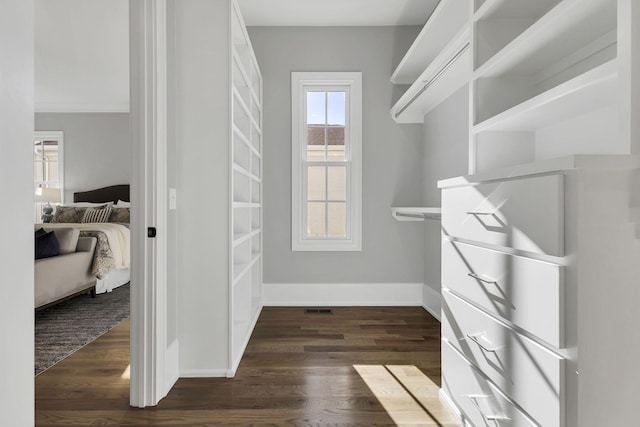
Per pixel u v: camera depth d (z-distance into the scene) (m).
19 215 0.66
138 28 1.85
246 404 1.86
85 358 2.44
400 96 3.71
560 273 1.01
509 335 1.24
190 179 2.19
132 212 1.87
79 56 4.35
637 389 0.97
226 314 2.19
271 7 3.37
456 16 2.44
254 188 3.42
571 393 0.98
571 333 0.98
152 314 1.86
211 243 2.19
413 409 1.81
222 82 2.19
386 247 3.74
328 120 3.80
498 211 1.31
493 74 1.83
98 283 4.23
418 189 3.72
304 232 3.77
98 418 1.74
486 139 1.86
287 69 3.70
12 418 0.65
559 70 1.67
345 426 1.67
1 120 0.62
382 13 3.48
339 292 3.73
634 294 0.97
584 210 0.96
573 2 1.20
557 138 1.69
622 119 1.02
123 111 6.41
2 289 0.63
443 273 1.82
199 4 2.20
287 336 2.84
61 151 6.40
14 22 0.64
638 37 0.99
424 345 2.65
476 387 1.49
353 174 3.71
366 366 2.30
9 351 0.64
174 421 1.71
